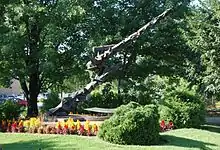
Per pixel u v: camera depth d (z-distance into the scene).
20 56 19.66
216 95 19.84
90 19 21.09
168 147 10.92
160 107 15.90
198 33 18.41
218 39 17.95
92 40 19.25
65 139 11.63
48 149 10.30
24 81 21.16
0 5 19.92
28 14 18.89
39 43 20.11
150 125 11.49
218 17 18.00
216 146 11.88
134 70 22.66
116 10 21.34
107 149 10.29
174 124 15.59
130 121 11.37
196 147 11.34
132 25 20.97
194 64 20.59
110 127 11.51
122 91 23.64
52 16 19.34
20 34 19.03
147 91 23.77
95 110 15.91
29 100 22.16
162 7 21.97
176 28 21.75
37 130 13.16
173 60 23.00
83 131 12.56
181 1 21.94
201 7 18.73
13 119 14.80
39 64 19.80
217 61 18.22
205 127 17.39
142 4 21.80
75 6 18.86
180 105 15.83
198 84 20.23
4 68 20.41
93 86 13.67
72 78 22.45
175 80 23.28
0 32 19.59
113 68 13.89
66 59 20.73
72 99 13.81
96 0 21.78
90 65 13.44
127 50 21.42
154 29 21.62
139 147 10.79
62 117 13.97
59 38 18.72
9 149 10.62
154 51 22.77
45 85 23.19
